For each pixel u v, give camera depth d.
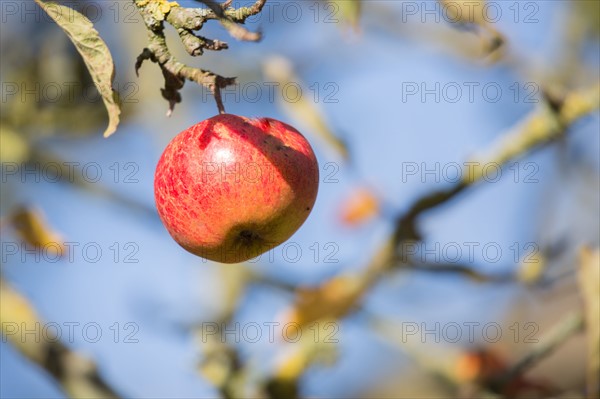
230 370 6.11
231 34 3.73
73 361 6.11
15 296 6.09
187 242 4.50
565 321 6.04
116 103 3.98
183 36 3.97
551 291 7.21
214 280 6.79
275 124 4.52
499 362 6.64
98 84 3.98
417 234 6.09
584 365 9.83
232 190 4.31
